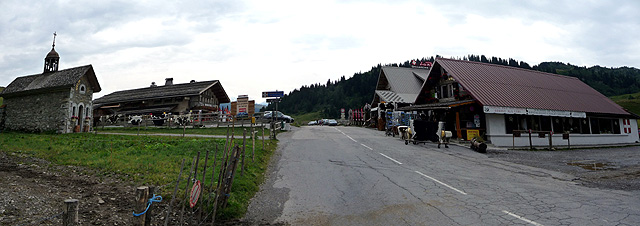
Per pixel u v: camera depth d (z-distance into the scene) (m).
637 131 34.19
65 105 26.81
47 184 8.26
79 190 8.05
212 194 7.88
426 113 29.89
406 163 14.30
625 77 175.62
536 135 25.39
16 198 6.61
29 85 29.31
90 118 29.48
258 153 15.03
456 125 25.45
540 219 6.84
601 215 7.07
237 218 7.21
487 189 9.66
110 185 8.74
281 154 16.52
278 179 11.09
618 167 14.21
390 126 29.64
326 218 7.28
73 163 11.09
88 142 16.61
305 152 17.30
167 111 39.28
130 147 15.38
